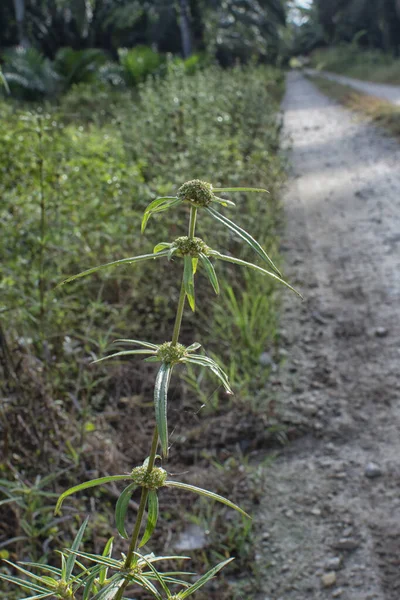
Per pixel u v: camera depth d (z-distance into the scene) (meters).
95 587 1.51
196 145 5.77
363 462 3.47
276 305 5.06
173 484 1.38
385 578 2.79
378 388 4.08
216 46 30.36
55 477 3.08
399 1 41.28
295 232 6.99
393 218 7.22
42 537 2.95
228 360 4.33
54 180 4.77
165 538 3.07
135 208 5.21
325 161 10.71
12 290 3.85
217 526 3.11
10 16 28.67
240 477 3.40
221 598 2.76
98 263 4.64
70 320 4.14
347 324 4.87
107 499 3.26
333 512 3.16
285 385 4.16
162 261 4.88
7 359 3.20
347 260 6.11
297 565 2.90
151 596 2.77
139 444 3.63
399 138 12.05
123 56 20.42
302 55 62.91
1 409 3.04
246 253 5.19
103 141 6.57
